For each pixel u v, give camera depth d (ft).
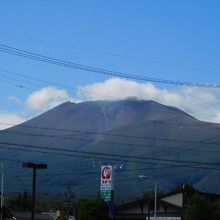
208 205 278.26
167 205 302.04
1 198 313.53
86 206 267.59
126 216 300.40
